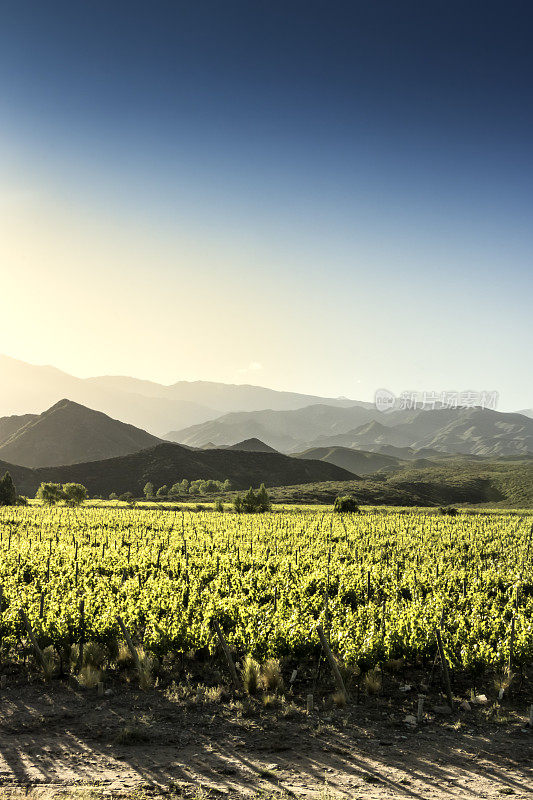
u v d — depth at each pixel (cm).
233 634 1553
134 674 1416
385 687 1392
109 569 2575
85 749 993
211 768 929
